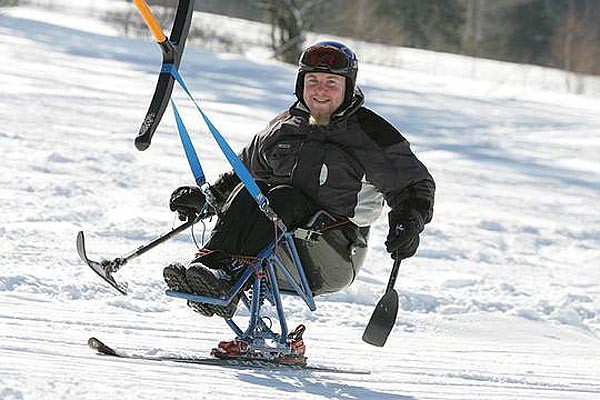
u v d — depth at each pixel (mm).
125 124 36906
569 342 16672
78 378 7996
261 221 10164
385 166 10602
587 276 22750
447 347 14781
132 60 60625
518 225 28625
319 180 10625
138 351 10062
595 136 55094
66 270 15891
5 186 23406
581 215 32062
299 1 85250
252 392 8594
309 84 10727
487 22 145125
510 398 10398
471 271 21734
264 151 10984
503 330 16938
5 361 8445
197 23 86188
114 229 19953
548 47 144250
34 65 52062
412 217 10383
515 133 54656
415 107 60844
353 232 10742
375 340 10234
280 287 10805
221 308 9938
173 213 22484
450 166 41312
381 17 113312
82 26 79938
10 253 16625
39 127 33500
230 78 59156
